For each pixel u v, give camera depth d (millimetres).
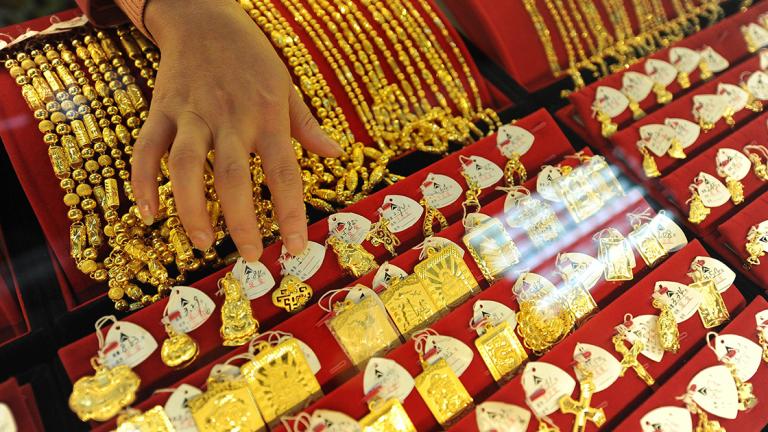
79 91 996
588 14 1429
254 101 809
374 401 741
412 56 1216
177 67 827
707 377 847
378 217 952
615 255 954
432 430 765
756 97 1253
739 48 1387
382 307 825
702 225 1062
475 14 1337
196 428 699
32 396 743
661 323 880
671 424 805
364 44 1186
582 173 1031
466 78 1260
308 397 751
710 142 1177
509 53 1327
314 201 1014
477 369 816
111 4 1005
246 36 876
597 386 818
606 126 1153
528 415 773
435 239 913
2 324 840
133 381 721
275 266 869
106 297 869
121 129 965
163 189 926
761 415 857
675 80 1286
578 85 1305
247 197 743
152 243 917
